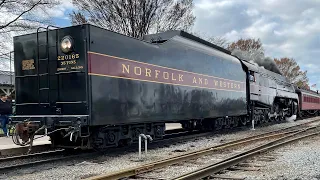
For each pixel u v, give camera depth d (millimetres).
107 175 6305
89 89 8531
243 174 7121
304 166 7965
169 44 11797
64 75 8914
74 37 8805
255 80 19844
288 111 28312
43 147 11141
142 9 21984
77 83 8695
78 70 8680
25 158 9383
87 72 8562
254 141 12898
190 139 13812
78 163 8492
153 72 10844
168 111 11469
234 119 17922
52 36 9172
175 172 7297
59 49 9047
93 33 8758
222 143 12148
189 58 12906
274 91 23438
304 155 9547
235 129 18922
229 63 16422
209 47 15297
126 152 10352
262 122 21891
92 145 9180
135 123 10102
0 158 9422
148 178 6707
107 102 9016
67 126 8812
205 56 14102
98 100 8742
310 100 36594
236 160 8180
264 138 13727
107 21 22047
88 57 8594
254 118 20062
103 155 9781
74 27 8820
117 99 9344
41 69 9336
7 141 12883
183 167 7875
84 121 8375
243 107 17781
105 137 9398
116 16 21953
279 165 8102
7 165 8438
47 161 8523
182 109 12242
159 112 11023
